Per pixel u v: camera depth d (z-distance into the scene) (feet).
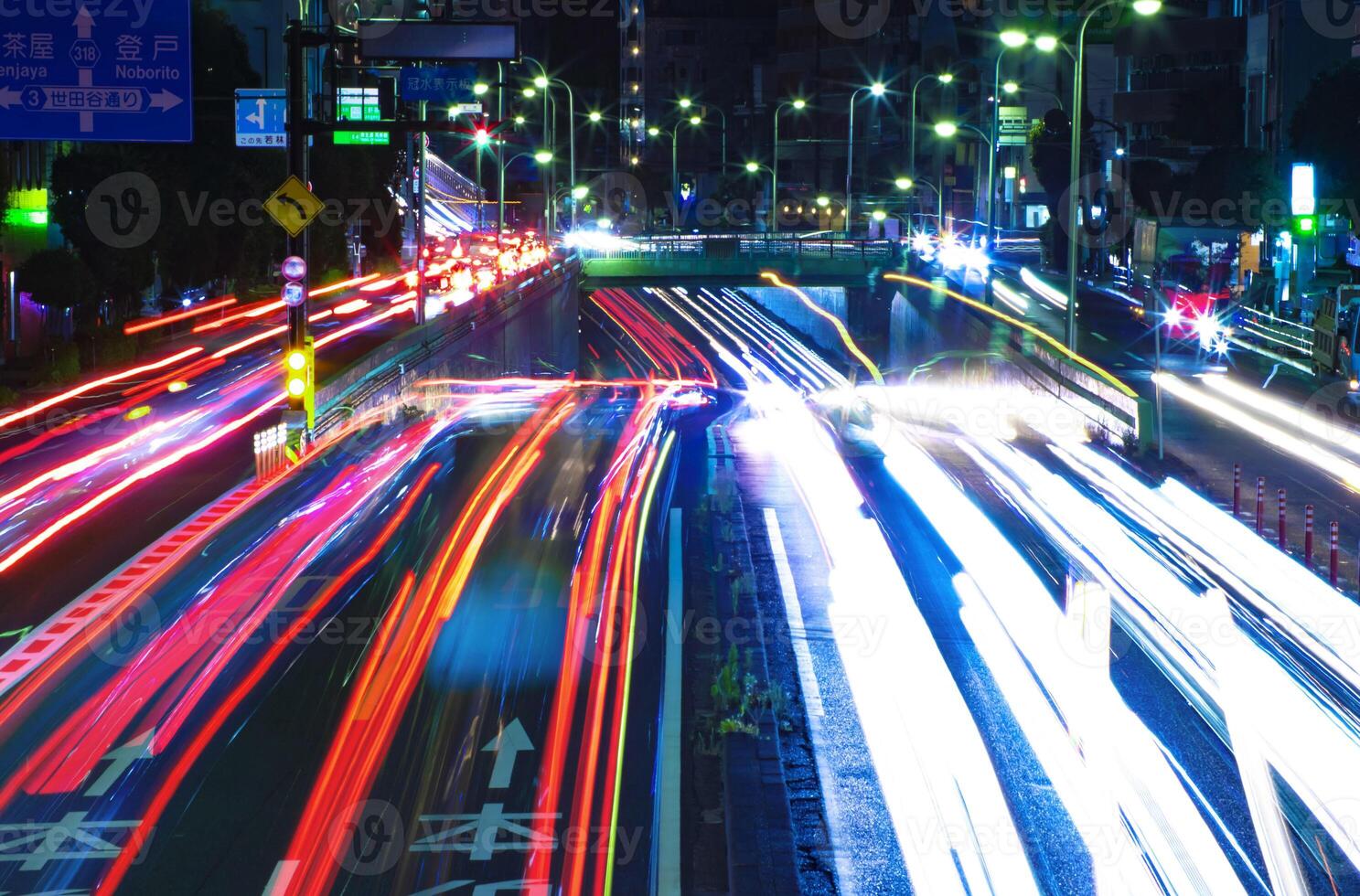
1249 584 72.28
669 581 69.87
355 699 51.16
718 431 128.88
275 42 260.62
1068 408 135.54
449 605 64.13
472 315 186.19
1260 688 54.34
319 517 83.46
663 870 37.47
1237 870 38.47
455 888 36.29
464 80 110.32
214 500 87.97
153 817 40.83
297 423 102.63
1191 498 96.89
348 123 103.76
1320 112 205.87
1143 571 74.49
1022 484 101.50
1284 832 40.98
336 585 67.21
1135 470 108.99
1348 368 153.99
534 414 141.08
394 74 110.73
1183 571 74.95
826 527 84.43
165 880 36.91
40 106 93.20
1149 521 88.74
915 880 37.42
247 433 116.67
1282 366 168.25
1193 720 50.44
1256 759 46.70
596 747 46.60
